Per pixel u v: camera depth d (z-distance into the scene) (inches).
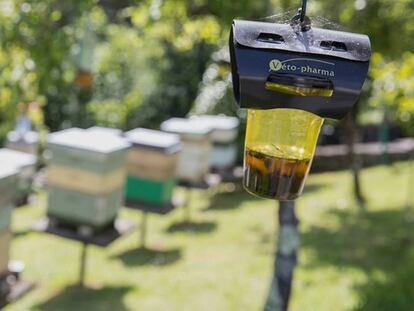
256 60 40.3
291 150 45.9
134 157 272.5
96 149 199.8
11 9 143.9
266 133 46.2
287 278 149.7
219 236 341.1
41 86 157.1
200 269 277.7
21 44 149.5
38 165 434.6
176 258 293.9
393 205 432.5
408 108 210.8
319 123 46.0
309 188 493.7
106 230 220.4
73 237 211.2
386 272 276.5
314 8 168.4
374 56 219.3
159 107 558.6
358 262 294.2
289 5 161.0
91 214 208.1
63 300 230.5
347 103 41.5
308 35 42.3
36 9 145.9
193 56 556.7
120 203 227.6
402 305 226.1
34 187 407.2
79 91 475.2
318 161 569.3
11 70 155.6
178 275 267.9
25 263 267.9
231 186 487.2
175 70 560.1
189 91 565.0
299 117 44.9
